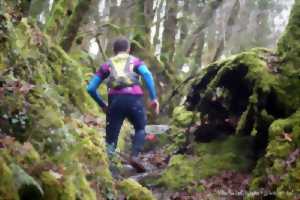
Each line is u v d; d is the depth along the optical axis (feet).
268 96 20.95
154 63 46.32
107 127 21.61
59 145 11.98
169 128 29.91
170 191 20.90
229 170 21.12
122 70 21.45
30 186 9.16
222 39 66.44
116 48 22.16
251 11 79.30
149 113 42.01
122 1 51.83
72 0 35.47
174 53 53.72
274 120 20.70
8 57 15.40
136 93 21.38
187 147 24.73
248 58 21.74
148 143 29.25
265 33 80.12
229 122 23.61
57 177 10.27
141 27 47.85
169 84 46.11
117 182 16.07
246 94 22.80
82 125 16.92
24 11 22.39
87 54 44.73
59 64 25.67
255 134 21.81
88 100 27.81
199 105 24.41
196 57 63.87
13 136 11.27
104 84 41.29
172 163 22.56
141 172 22.59
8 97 11.85
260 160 19.57
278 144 18.48
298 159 17.52
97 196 13.32
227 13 71.46
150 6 49.55
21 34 20.83
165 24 53.31
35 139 11.59
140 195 15.69
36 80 17.28
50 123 12.27
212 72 24.13
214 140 23.95
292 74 20.93
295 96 20.65
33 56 19.48
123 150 27.61
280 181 17.20
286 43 21.88
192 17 55.31
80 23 35.70
